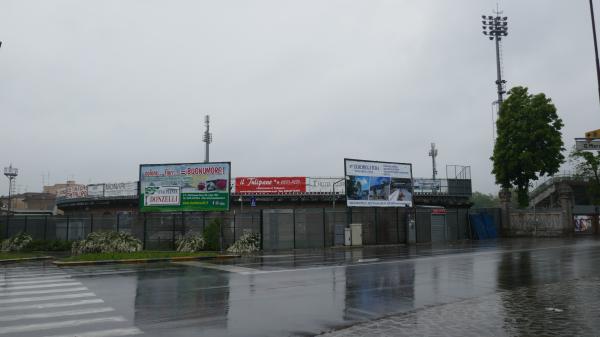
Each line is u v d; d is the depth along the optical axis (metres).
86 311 10.38
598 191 45.38
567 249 25.98
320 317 9.54
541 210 41.03
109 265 21.73
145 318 9.55
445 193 43.44
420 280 14.84
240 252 28.75
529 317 8.91
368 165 36.31
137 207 39.12
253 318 9.48
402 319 8.99
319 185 39.00
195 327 8.71
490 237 41.28
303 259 23.55
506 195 43.09
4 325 9.06
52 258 25.94
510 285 13.56
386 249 30.16
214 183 31.95
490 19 51.53
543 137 41.62
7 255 26.78
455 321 8.70
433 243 36.41
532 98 42.50
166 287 13.91
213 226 30.50
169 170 32.50
